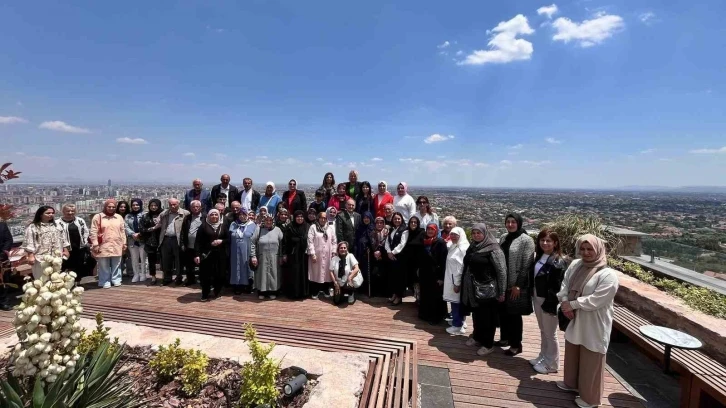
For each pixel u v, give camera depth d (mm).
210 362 2975
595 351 2986
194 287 6480
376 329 4660
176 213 6555
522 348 4234
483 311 4008
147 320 4383
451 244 4770
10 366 2795
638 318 4371
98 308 4828
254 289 6371
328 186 7145
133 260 6805
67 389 2082
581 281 3090
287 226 5879
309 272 5914
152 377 2770
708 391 2918
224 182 7320
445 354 4016
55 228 5609
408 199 6648
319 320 4910
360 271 5906
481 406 3100
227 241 5953
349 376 2830
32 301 2125
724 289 4895
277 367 2596
